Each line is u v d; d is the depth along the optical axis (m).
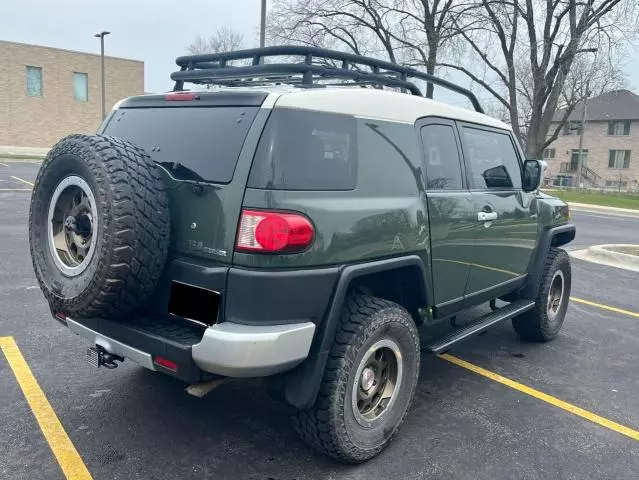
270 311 2.67
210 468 3.11
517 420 3.86
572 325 6.22
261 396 3.99
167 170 2.99
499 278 4.57
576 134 56.00
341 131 3.06
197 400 3.89
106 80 42.12
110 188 2.68
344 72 3.52
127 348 2.90
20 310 5.63
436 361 4.93
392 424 3.35
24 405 3.71
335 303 2.88
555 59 24.56
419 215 3.46
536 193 5.26
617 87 32.94
